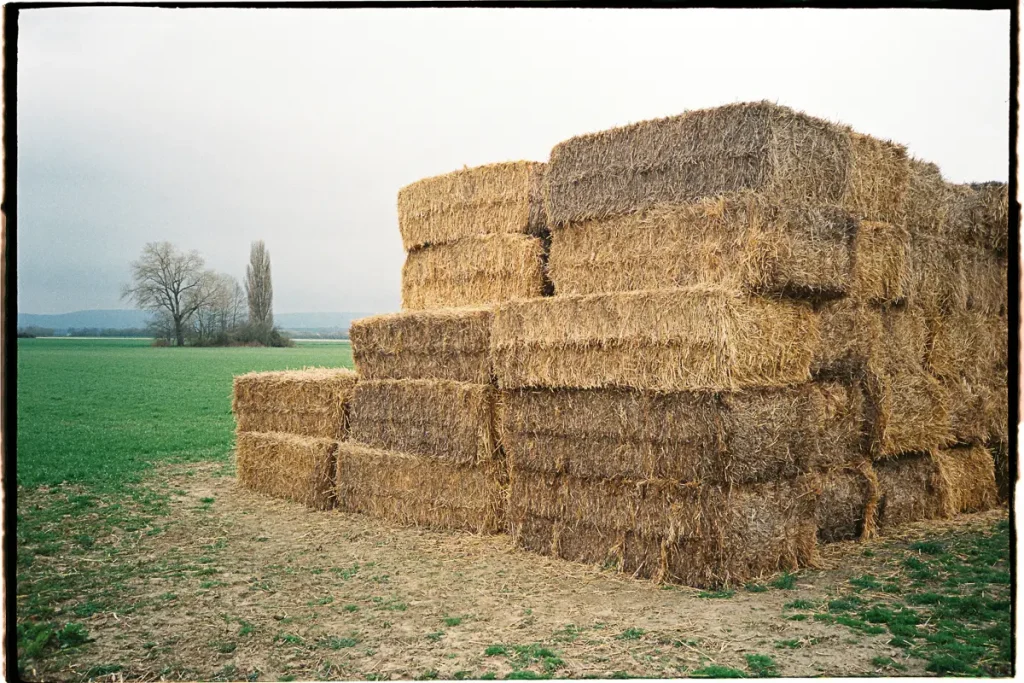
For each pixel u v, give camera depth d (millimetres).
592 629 5613
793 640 5328
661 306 6531
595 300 6984
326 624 5855
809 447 6895
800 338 6836
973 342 9234
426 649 5332
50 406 23328
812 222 6734
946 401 8766
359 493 9578
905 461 8531
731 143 6676
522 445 7727
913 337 8453
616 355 6836
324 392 10289
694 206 6918
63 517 9547
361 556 7691
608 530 7090
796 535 6945
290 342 65188
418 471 8875
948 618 5727
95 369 38375
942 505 8805
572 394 7273
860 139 7867
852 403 7648
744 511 6496
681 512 6551
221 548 8070
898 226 7891
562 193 8172
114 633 5742
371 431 9586
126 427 18875
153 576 7113
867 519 7887
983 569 6879
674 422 6555
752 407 6367
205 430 18484
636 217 7469
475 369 8406
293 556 7738
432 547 7957
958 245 9023
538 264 9648
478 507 8352
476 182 10211
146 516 9594
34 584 6871
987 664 4910
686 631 5523
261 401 11328
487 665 5027
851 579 6648
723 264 6664
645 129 7410
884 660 4961
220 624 5898
